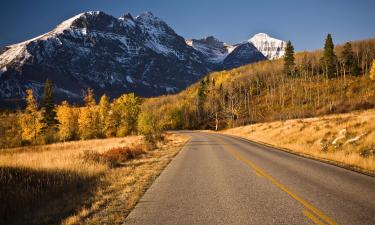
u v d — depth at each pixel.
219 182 9.28
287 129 29.30
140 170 12.27
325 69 109.94
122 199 7.58
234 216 5.88
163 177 10.45
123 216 6.12
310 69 128.50
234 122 84.25
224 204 6.75
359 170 11.26
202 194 7.78
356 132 18.09
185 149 22.48
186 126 107.06
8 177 8.51
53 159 14.40
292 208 6.30
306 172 10.77
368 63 114.50
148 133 31.98
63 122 60.62
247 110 103.69
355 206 6.39
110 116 64.12
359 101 74.94
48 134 56.19
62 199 8.00
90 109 63.78
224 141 31.05
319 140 20.48
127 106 60.81
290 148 21.11
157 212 6.31
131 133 60.56
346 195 7.34
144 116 36.62
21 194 7.62
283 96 106.00
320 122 26.33
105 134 64.19
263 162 13.67
